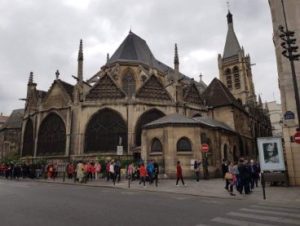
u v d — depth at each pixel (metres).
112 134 35.69
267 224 7.82
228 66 74.00
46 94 41.25
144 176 21.48
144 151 29.64
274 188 18.62
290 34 15.99
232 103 45.34
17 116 64.50
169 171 27.62
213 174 30.20
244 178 15.84
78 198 13.41
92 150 35.66
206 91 51.12
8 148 61.25
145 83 37.94
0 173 39.31
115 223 7.80
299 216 9.03
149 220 8.21
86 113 36.50
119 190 18.30
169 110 37.84
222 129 34.66
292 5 23.39
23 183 24.50
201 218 8.60
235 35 77.44
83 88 38.25
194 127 29.12
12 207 10.61
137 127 35.72
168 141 28.33
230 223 7.91
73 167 31.31
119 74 46.75
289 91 22.05
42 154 38.88
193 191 17.17
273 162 19.73
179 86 39.81
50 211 9.73
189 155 28.36
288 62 22.45
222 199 13.91
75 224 7.69
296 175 19.94
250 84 74.44
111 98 36.88
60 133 37.81
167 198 13.81
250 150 50.72
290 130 20.58
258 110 66.62
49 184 23.62
